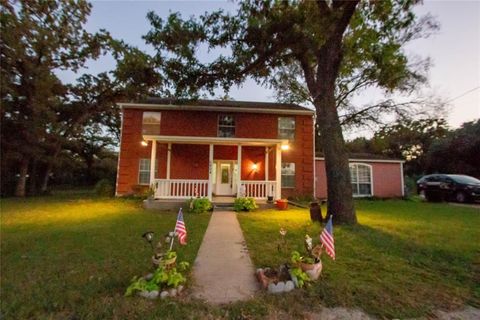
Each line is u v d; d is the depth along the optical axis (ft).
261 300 9.74
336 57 25.17
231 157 50.06
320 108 26.17
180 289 10.33
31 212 31.60
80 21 55.93
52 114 53.78
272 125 52.26
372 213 33.19
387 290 10.72
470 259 14.80
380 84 35.53
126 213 31.27
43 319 8.30
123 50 55.16
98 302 9.27
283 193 51.01
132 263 13.47
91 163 100.94
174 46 27.78
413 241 18.52
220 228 23.29
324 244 11.93
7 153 49.80
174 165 48.75
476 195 43.91
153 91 51.37
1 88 45.88
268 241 18.67
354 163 58.59
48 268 12.71
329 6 24.21
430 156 86.84
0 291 10.12
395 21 24.70
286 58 30.60
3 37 44.86
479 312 9.23
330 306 9.43
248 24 26.58
